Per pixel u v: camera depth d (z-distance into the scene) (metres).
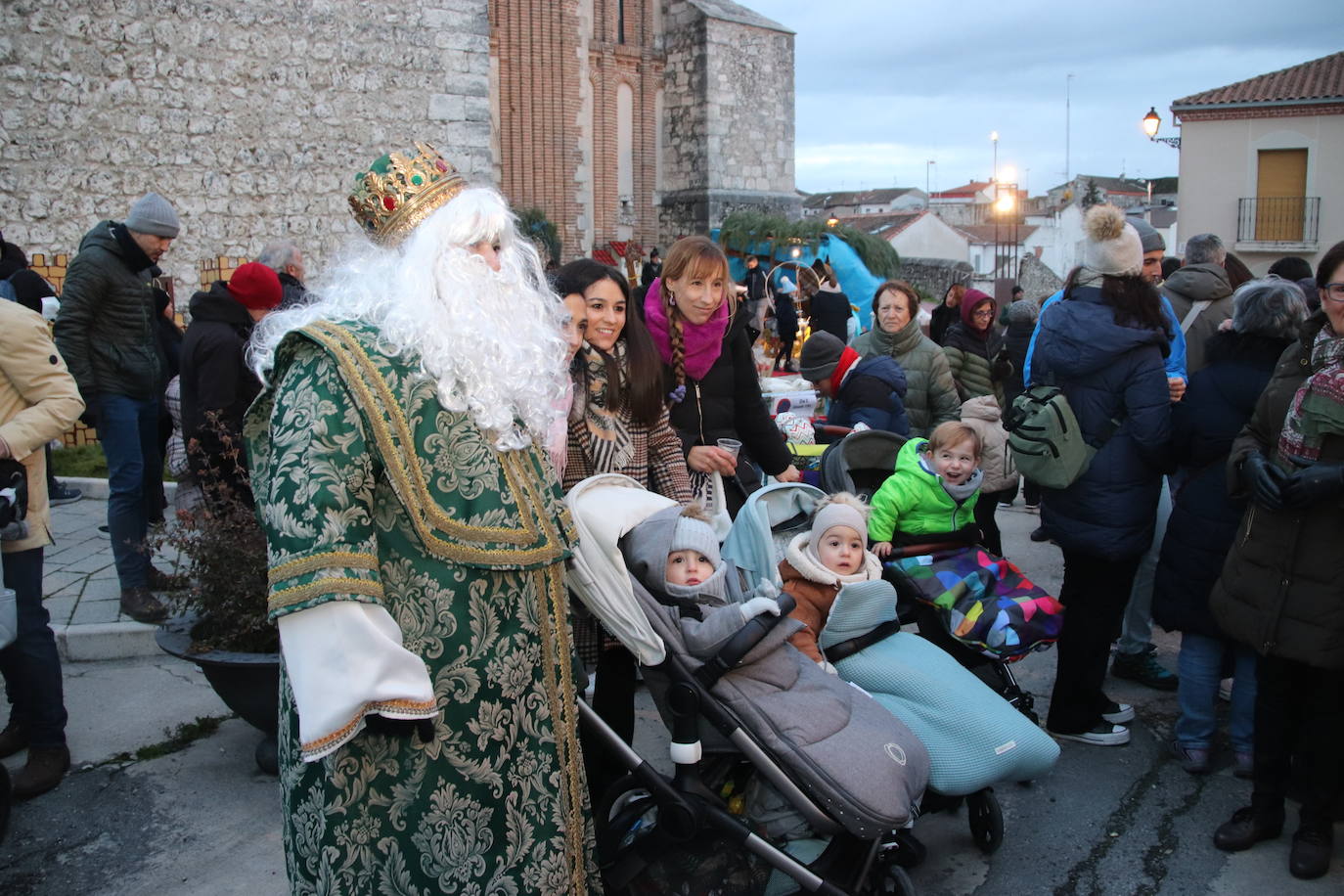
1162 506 4.80
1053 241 53.44
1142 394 3.82
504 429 2.12
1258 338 3.79
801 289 15.45
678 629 2.91
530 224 23.16
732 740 2.87
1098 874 3.40
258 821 3.65
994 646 3.71
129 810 3.71
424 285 2.10
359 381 1.96
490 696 2.04
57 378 3.63
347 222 14.51
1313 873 3.34
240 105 13.49
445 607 2.00
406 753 1.98
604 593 2.90
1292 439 3.29
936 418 6.10
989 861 3.49
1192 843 3.58
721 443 4.22
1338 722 3.31
